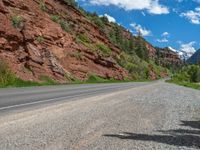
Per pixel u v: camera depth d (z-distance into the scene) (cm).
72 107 1434
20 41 4066
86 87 3603
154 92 3055
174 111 1480
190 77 17775
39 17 5412
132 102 1839
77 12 10400
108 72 8156
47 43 5294
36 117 1073
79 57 6494
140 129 942
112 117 1155
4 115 1102
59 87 3300
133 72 12494
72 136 788
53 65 4672
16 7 4875
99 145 712
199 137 895
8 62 3609
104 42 11438
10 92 2200
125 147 708
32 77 3900
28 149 650
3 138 734
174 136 877
